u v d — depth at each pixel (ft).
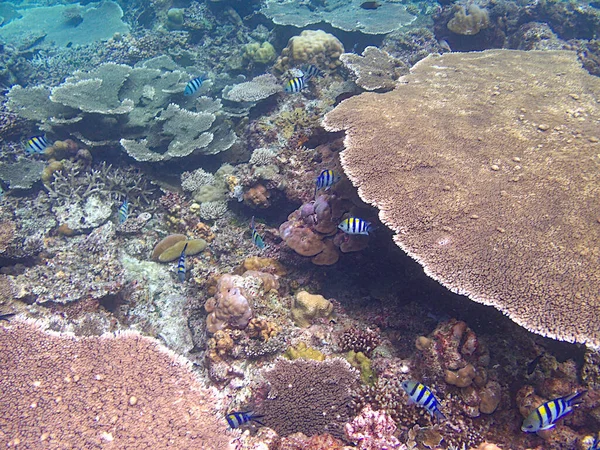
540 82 21.81
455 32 37.35
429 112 19.36
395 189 15.31
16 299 17.84
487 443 11.74
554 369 13.34
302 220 20.38
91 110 25.93
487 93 20.86
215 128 30.19
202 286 20.98
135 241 23.72
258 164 24.06
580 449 11.71
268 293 18.78
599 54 33.68
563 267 11.89
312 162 23.99
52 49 53.67
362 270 20.67
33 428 10.52
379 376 14.53
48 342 12.46
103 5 61.98
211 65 44.55
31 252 20.45
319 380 13.88
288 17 39.06
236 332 16.65
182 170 28.66
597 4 47.37
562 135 17.03
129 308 19.97
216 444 10.96
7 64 43.50
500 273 12.05
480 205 14.15
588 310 10.84
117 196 25.67
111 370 12.02
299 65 31.55
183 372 12.47
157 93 32.12
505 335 14.47
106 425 10.79
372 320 17.84
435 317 16.79
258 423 13.44
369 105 20.27
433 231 13.67
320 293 20.27
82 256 20.75
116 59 45.62
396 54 37.55
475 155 16.42
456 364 12.91
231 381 15.72
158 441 10.67
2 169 26.16
